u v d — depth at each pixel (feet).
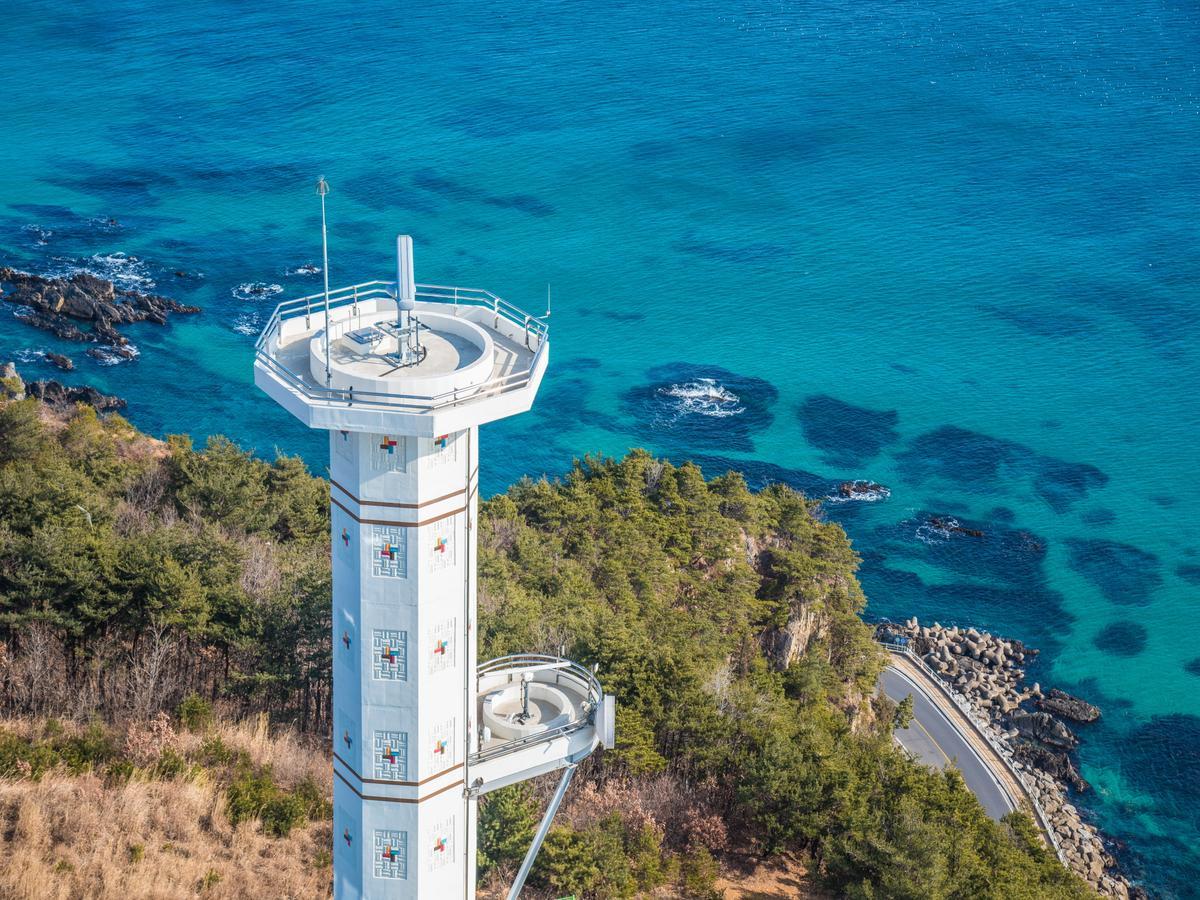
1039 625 534.78
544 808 274.16
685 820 285.84
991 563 569.64
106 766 251.80
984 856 288.92
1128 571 569.23
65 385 640.58
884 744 366.02
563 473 611.47
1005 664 506.07
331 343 156.76
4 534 311.06
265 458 603.26
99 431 451.94
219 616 300.81
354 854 167.22
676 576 422.41
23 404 410.31
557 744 172.04
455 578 156.76
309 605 295.89
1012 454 649.61
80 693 277.64
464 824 168.76
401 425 142.61
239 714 288.51
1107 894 395.75
